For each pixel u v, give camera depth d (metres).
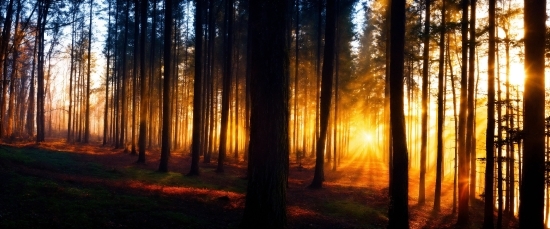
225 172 26.38
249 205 9.04
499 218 14.54
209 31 32.81
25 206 10.74
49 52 45.12
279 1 9.05
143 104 28.16
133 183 17.94
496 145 13.05
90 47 44.97
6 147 23.86
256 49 9.08
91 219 10.34
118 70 46.69
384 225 15.26
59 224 9.55
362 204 18.80
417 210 19.73
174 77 47.44
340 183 26.31
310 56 39.72
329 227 13.34
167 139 23.67
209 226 11.40
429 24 19.03
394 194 11.34
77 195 12.87
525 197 9.62
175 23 41.56
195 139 23.36
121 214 11.32
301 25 38.06
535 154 9.51
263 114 8.97
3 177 13.98
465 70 17.00
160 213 11.90
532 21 9.58
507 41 14.12
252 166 9.09
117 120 41.66
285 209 9.17
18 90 54.62
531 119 9.57
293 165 36.16
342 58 36.00
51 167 19.70
